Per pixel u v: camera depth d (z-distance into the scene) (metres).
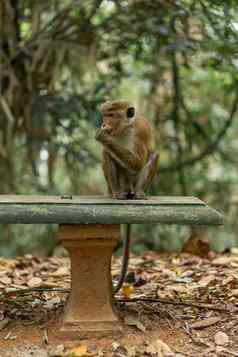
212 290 8.62
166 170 15.41
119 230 6.92
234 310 7.80
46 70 14.28
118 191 7.69
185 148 17.39
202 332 7.19
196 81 16.84
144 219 6.55
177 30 13.80
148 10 13.27
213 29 12.18
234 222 17.48
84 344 6.80
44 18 14.67
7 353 6.63
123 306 7.92
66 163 15.25
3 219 6.43
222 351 6.74
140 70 16.34
